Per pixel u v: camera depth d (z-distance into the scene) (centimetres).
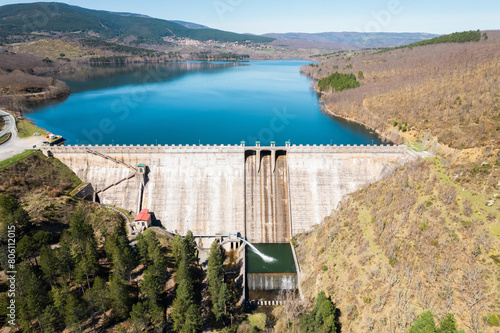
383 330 7750
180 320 7925
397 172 11594
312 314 8088
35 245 8581
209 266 9600
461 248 8331
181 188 12506
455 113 15700
